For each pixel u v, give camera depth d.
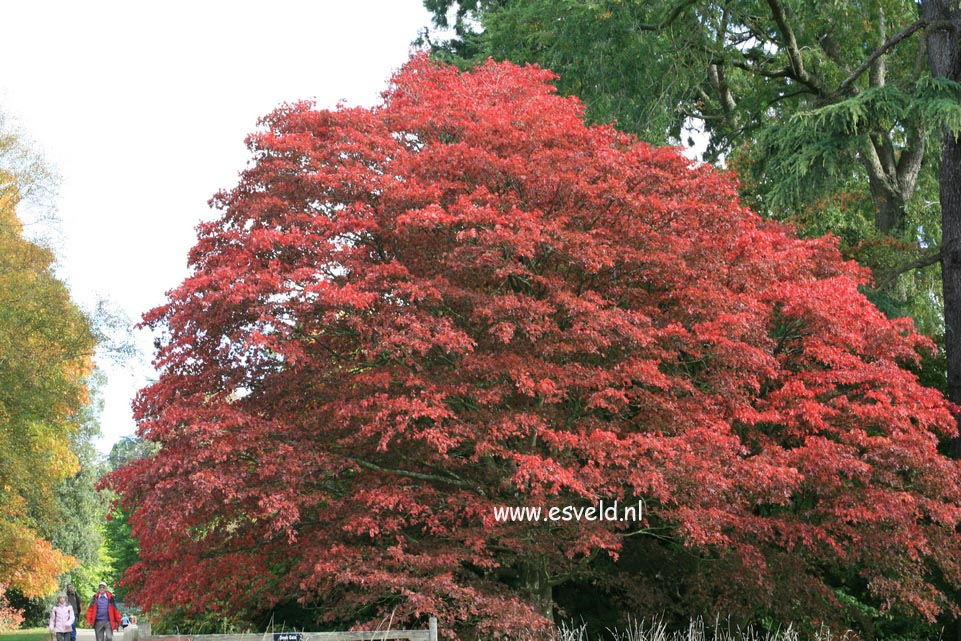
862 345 14.66
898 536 13.01
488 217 12.30
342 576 11.52
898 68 24.09
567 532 12.88
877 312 15.12
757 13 23.89
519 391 12.86
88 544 38.59
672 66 22.59
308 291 12.18
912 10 23.52
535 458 11.52
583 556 14.66
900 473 14.89
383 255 14.01
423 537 13.58
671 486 12.26
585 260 12.41
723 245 13.84
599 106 22.31
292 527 12.71
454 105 15.39
